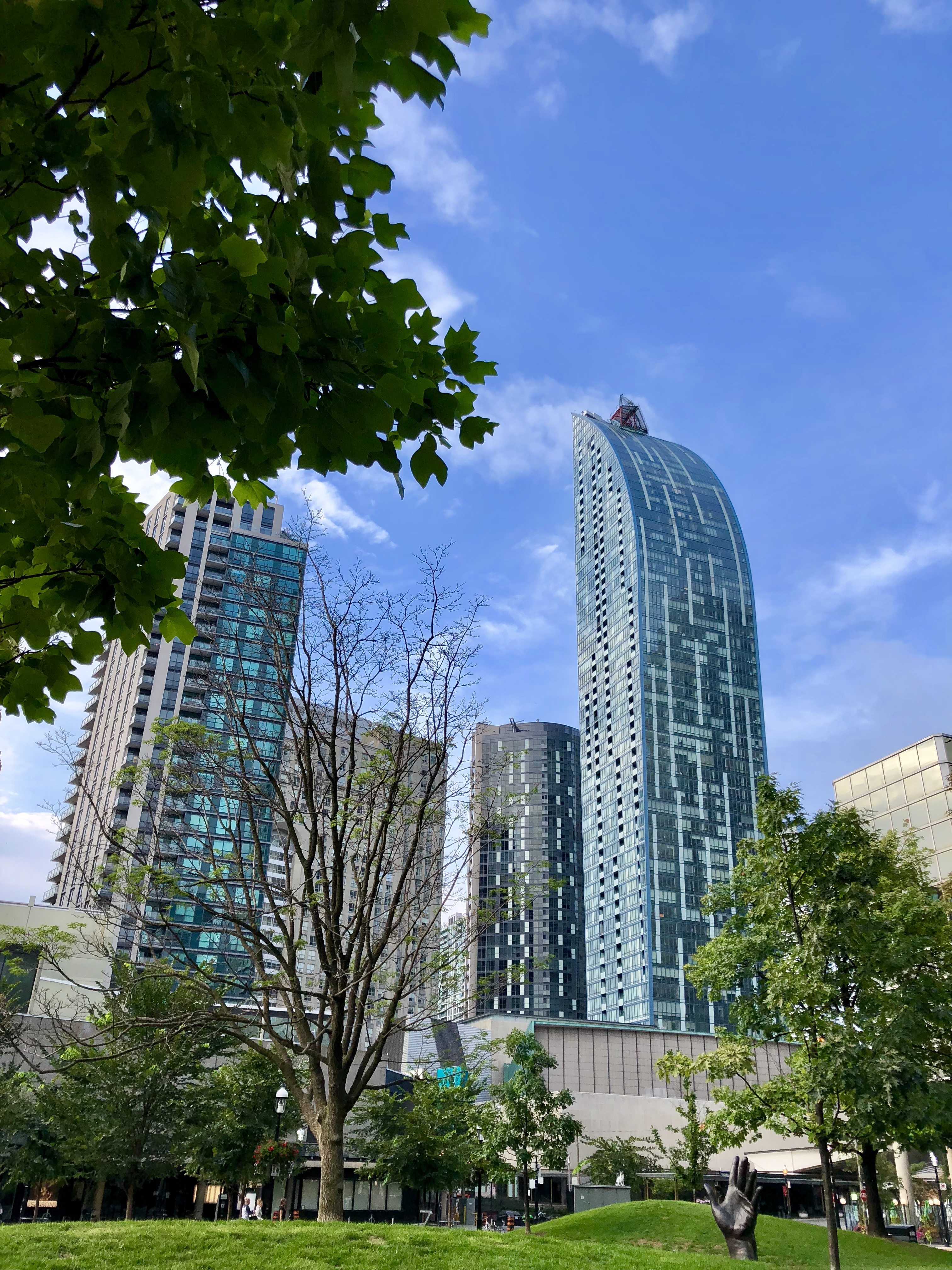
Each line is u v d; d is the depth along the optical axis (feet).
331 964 54.80
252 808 57.16
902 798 228.02
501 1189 216.74
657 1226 88.17
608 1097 242.58
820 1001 62.03
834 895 63.82
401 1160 110.83
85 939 64.18
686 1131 129.59
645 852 456.86
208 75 7.45
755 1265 55.42
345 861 59.06
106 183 7.82
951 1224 147.84
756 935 83.30
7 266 8.45
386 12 6.84
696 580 549.95
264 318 8.11
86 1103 91.81
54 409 8.55
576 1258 50.44
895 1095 60.34
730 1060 73.77
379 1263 43.45
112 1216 134.62
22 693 11.73
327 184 8.60
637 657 517.14
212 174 8.44
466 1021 272.10
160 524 331.36
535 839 574.56
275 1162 103.40
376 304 9.43
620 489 580.71
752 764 501.56
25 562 11.03
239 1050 103.91
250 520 344.28
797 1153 219.00
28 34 7.34
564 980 532.73
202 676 61.46
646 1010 418.72
